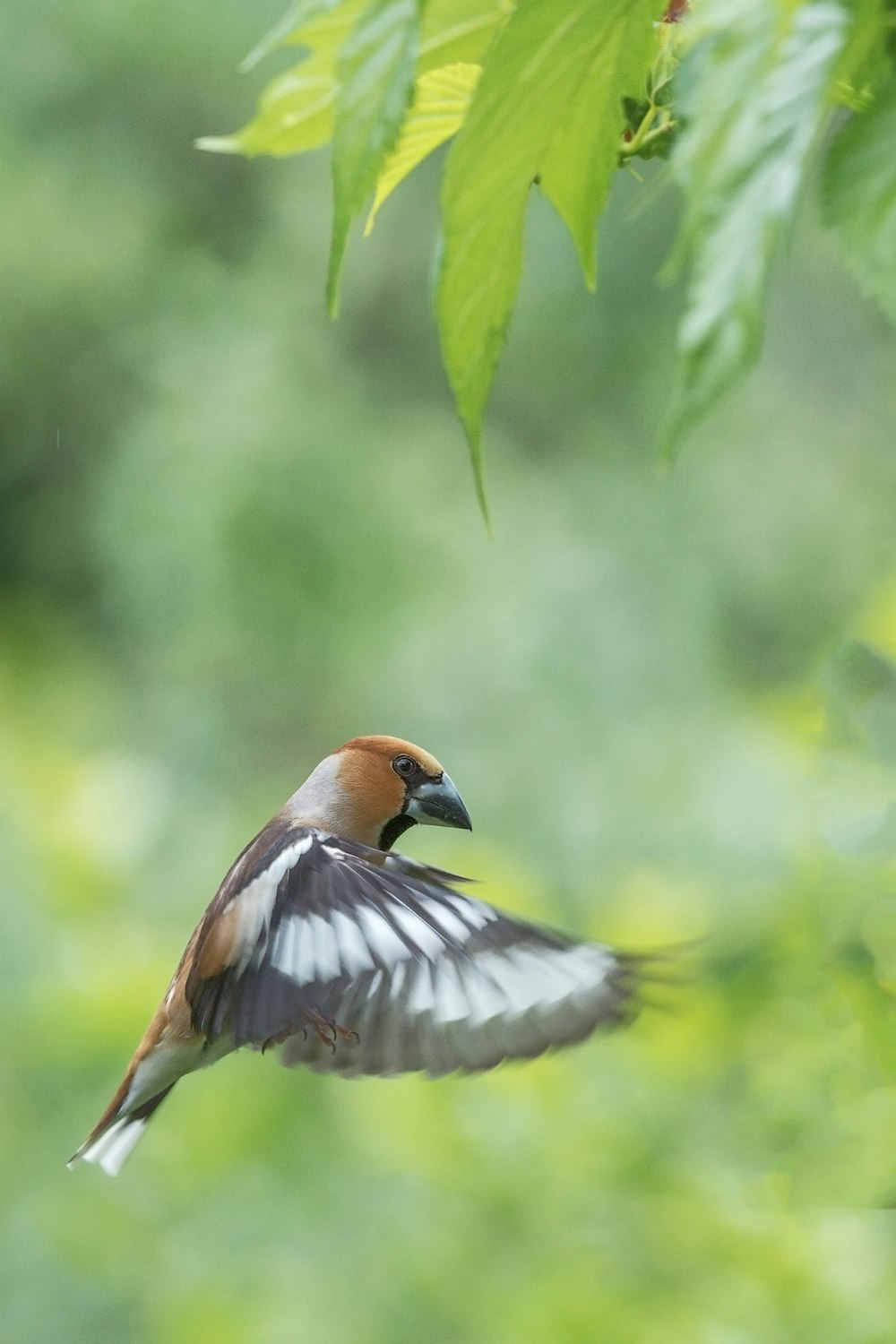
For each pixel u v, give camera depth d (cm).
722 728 1485
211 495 2253
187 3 2350
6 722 1666
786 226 229
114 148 2419
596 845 1753
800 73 238
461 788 2027
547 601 2133
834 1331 727
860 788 666
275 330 2348
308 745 2306
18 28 2353
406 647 2159
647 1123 847
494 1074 912
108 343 2420
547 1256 861
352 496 2264
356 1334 899
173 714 2300
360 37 304
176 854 1709
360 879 479
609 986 404
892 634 700
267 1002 465
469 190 307
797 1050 687
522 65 300
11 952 1160
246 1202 983
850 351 2312
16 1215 1040
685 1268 795
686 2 386
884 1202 641
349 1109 1025
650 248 2234
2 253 2395
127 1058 1099
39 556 2530
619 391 2266
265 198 2427
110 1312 1013
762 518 2228
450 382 314
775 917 751
